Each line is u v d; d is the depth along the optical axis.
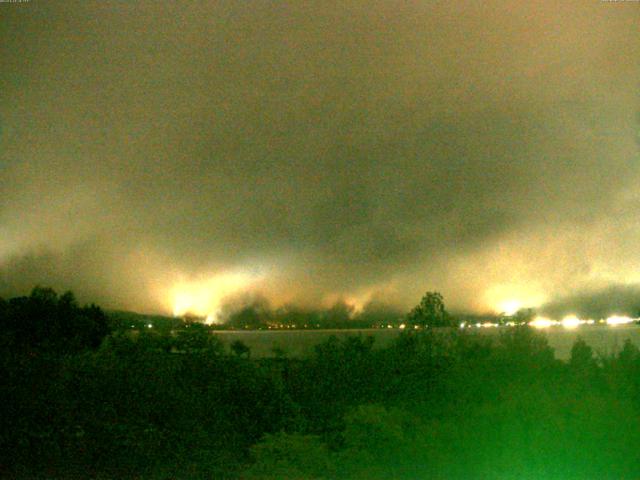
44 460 10.17
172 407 11.10
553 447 9.82
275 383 14.34
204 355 14.46
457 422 10.90
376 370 14.83
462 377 12.75
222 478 10.53
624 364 12.73
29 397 10.27
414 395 13.27
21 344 11.83
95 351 13.59
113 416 10.59
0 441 9.92
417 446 10.51
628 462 9.60
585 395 11.30
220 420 12.03
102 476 10.13
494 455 10.06
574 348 13.78
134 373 11.34
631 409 10.62
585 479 9.66
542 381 12.37
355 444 10.93
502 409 10.54
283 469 10.66
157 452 10.56
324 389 14.83
